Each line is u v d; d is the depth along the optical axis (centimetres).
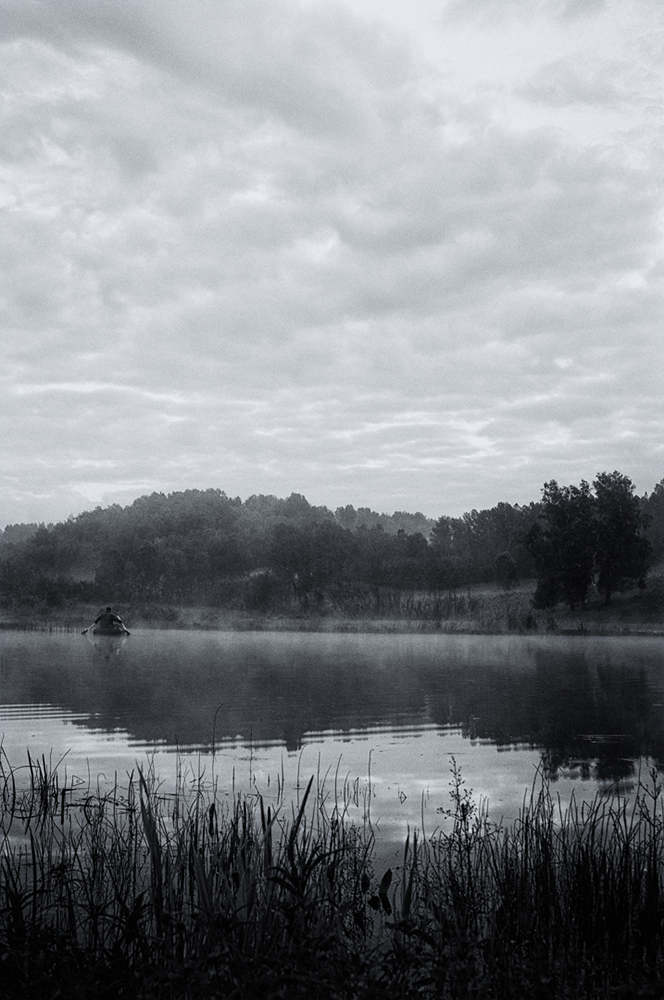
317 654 3872
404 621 6881
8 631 6006
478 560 9806
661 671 3033
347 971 514
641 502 10025
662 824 843
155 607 8431
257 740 1617
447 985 541
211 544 11988
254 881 619
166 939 573
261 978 496
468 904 699
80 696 2273
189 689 2462
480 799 1136
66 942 562
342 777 1275
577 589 7225
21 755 1454
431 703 2166
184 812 1034
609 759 1430
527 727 1777
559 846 868
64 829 965
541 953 608
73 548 16150
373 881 803
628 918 706
